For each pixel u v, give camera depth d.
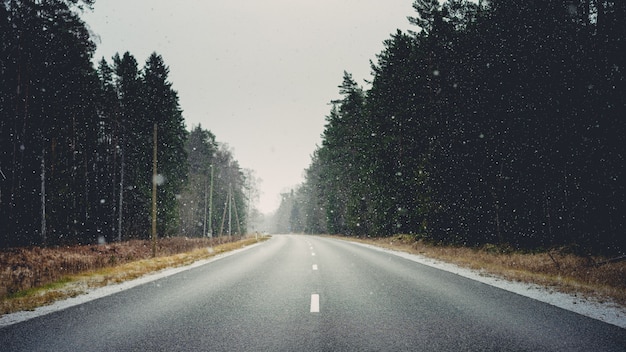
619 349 4.68
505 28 22.52
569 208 19.64
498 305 7.34
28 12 25.14
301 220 138.38
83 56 29.11
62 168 34.41
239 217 93.25
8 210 26.16
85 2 26.97
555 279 10.83
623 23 16.36
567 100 18.23
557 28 19.34
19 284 11.09
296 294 8.82
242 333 5.59
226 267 15.42
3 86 26.11
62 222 34.41
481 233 25.28
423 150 31.12
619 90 16.11
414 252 23.41
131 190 45.59
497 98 23.25
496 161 23.55
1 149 28.00
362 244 33.69
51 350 4.88
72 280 12.46
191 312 7.04
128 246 30.09
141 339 5.33
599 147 16.75
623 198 15.94
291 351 4.76
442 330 5.61
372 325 5.95
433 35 29.03
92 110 39.69
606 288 9.13
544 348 4.74
